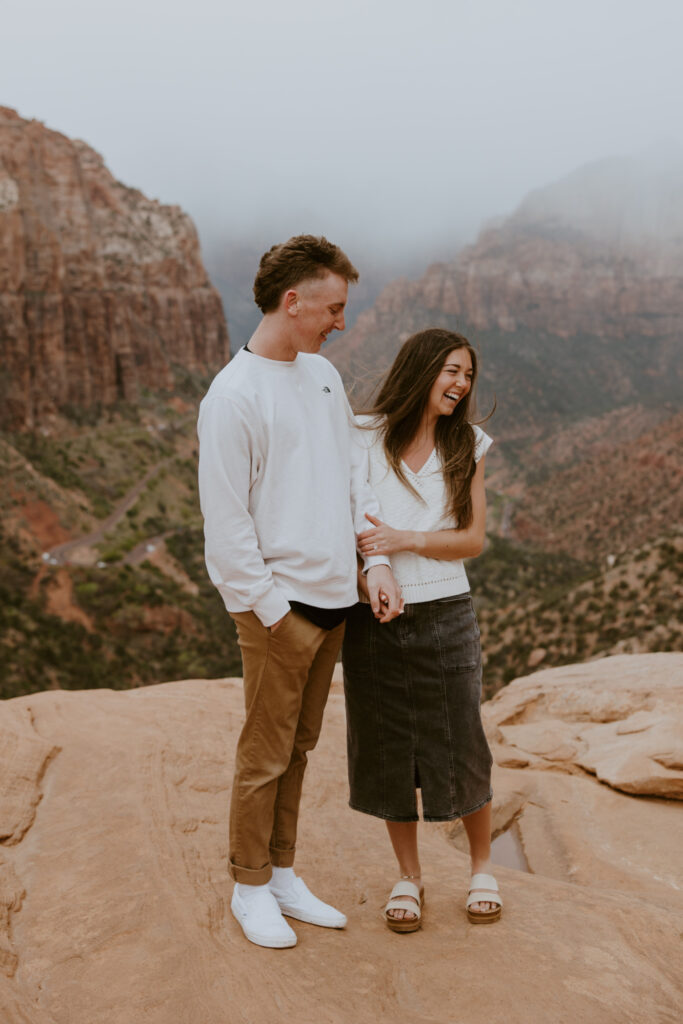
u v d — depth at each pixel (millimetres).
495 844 4445
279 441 2545
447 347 2854
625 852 4152
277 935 2625
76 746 4051
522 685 6840
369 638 2877
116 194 155000
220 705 4898
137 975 2416
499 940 2705
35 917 2754
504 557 98188
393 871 3340
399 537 2789
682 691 5883
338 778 4305
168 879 2965
